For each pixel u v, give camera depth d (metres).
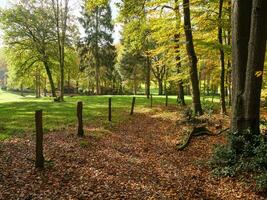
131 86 69.81
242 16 11.00
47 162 9.63
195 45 19.91
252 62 10.52
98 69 58.31
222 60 22.05
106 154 11.59
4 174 8.64
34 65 46.75
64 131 14.97
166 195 8.23
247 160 10.00
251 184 8.81
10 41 42.41
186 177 9.65
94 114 21.61
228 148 10.74
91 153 11.51
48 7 41.91
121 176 9.35
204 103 29.42
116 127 17.36
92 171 9.54
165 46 20.70
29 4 41.88
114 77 67.31
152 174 9.78
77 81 67.94
